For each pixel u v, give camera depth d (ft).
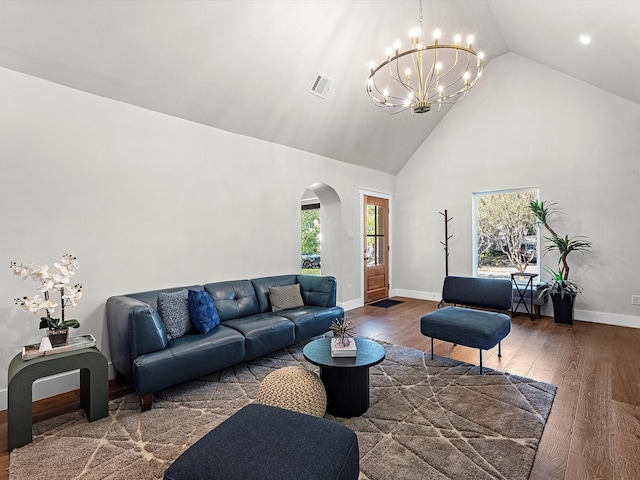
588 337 12.31
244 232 12.51
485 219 17.88
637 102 13.32
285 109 12.44
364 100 14.32
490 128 17.34
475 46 14.98
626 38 9.37
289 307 12.05
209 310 9.41
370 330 13.50
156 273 10.05
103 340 8.99
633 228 13.66
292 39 10.21
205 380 8.92
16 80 7.66
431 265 19.75
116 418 7.00
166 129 10.28
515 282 15.72
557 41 12.19
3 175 7.54
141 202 9.73
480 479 5.09
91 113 8.78
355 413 6.99
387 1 10.57
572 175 14.98
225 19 8.76
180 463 3.59
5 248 7.58
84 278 8.70
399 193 21.08
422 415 6.99
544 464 5.48
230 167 12.05
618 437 6.19
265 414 4.47
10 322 7.65
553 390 8.05
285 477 3.34
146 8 7.75
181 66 9.31
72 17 7.29
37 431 6.55
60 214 8.30
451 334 9.52
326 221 17.72
